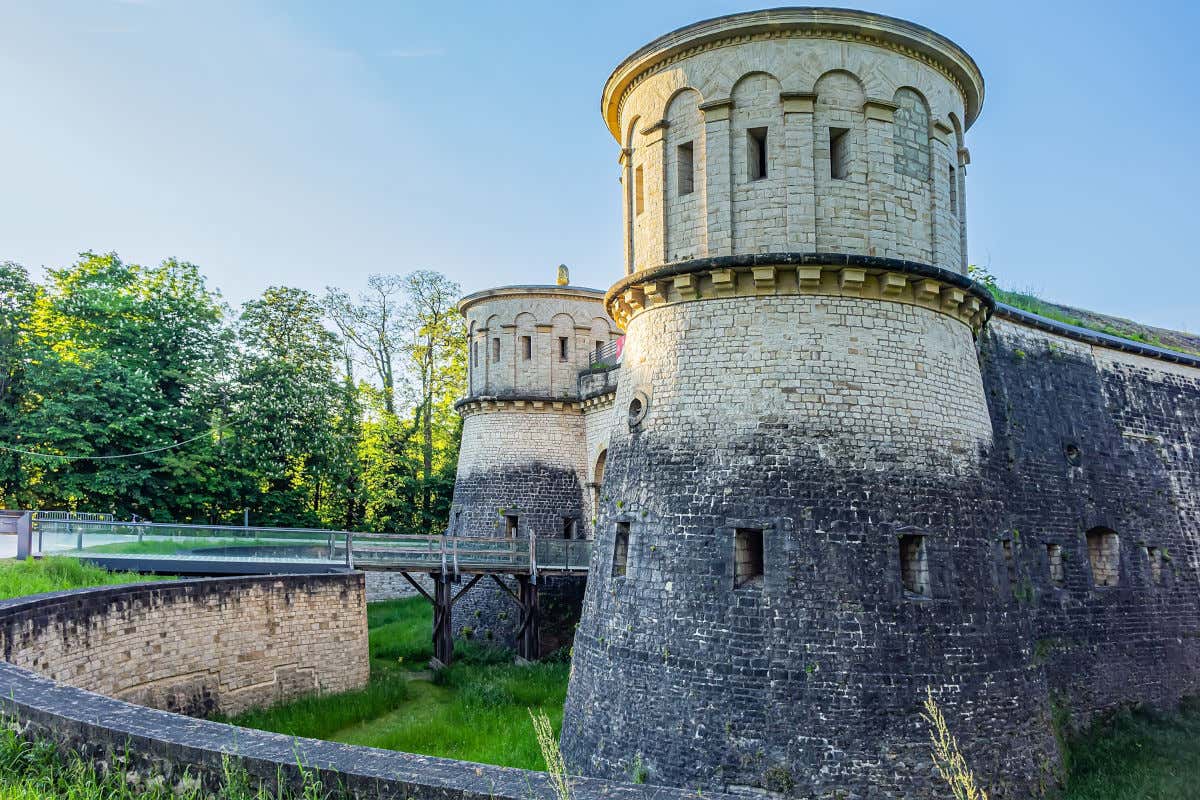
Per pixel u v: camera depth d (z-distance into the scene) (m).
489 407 35.66
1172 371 27.83
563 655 29.95
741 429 16.42
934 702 15.12
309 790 6.80
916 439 16.53
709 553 16.06
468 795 6.58
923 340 17.16
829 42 17.23
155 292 41.12
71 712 8.16
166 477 38.62
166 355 40.56
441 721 21.61
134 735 7.62
